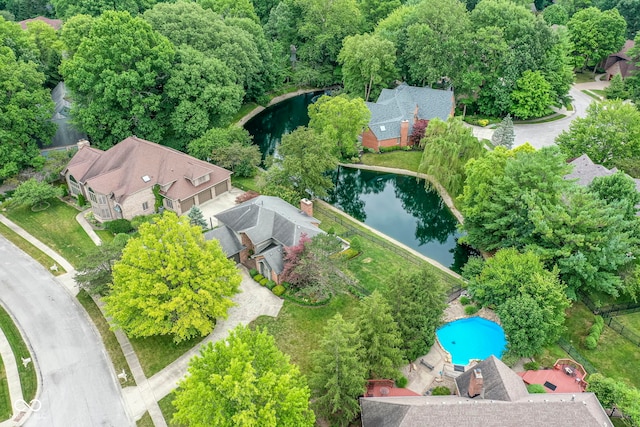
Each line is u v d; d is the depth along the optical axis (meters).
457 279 53.75
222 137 73.88
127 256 41.28
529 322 39.50
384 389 37.56
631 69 107.31
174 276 40.41
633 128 64.81
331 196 77.00
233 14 110.81
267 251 49.69
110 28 70.38
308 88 117.81
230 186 69.62
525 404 30.42
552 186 49.50
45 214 62.44
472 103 97.62
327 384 33.53
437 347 43.22
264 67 102.44
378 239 61.19
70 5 99.94
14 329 44.03
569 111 96.31
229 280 43.34
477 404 30.59
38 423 35.78
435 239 66.38
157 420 36.16
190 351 42.09
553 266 46.31
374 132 84.31
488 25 93.88
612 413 36.62
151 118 78.25
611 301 49.56
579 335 45.25
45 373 39.88
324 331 44.50
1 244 56.06
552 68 90.69
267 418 28.02
